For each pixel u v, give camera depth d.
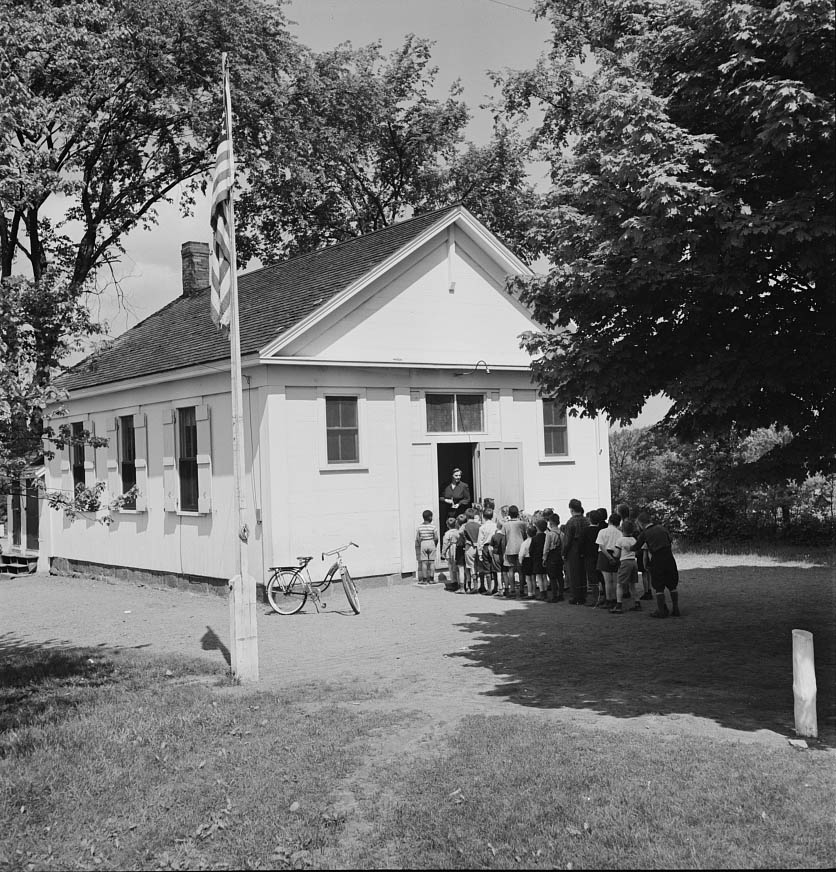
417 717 8.23
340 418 17.64
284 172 28.05
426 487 18.88
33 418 9.44
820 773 6.46
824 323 8.87
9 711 9.08
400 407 18.47
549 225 9.28
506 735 7.45
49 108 12.33
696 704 8.48
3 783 6.87
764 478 9.45
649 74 9.05
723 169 7.82
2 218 10.60
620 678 9.69
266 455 16.61
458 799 6.18
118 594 19.48
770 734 7.42
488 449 19.62
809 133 7.47
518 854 5.38
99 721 8.40
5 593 20.91
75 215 27.56
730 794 6.05
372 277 17.80
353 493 17.64
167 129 27.03
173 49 24.69
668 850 5.33
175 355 20.11
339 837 5.78
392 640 12.53
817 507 22.55
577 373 9.38
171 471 19.47
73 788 6.73
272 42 26.61
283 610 15.68
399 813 6.04
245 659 10.34
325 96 29.03
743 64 7.96
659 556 13.55
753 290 8.97
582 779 6.38
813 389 9.27
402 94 36.91
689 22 8.40
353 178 36.66
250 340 17.41
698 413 9.86
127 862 5.62
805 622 12.83
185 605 17.20
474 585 17.62
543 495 20.67
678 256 7.96
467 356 19.61
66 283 9.61
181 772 6.99
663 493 25.72
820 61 7.55
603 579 14.63
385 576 18.05
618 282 8.70
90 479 23.05
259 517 16.84
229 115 10.95
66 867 5.59
